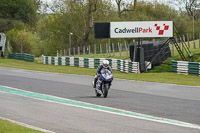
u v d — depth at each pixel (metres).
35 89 44.97
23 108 30.19
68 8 149.25
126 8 154.00
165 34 82.75
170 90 44.84
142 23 82.69
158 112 28.25
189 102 34.12
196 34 165.25
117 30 83.56
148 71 82.56
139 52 80.62
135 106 31.36
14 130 20.03
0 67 90.00
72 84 51.22
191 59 86.19
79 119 25.08
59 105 32.00
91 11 142.38
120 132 20.86
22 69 83.88
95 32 85.62
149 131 21.19
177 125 23.12
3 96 38.41
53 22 151.12
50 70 81.44
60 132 20.83
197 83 55.03
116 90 44.44
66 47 154.00
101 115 26.80
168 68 84.62
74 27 149.75
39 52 178.50
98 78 37.81
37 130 20.23
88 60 93.50
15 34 160.25
